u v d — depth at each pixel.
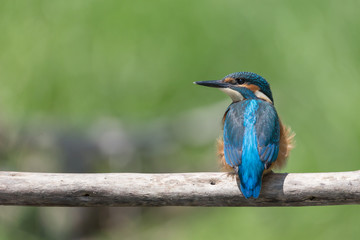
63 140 15.58
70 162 15.50
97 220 14.80
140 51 15.18
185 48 15.04
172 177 6.04
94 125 15.91
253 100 7.20
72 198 5.99
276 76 13.52
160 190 5.99
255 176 6.00
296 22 13.46
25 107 15.46
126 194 5.99
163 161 16.00
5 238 13.93
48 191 5.94
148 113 15.91
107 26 15.17
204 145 16.03
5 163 15.47
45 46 15.19
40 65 15.27
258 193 5.84
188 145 16.06
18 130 15.44
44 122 15.66
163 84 15.48
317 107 12.35
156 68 15.30
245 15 14.26
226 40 14.62
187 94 15.74
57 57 15.21
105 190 5.96
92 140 15.73
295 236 11.57
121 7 15.19
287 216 11.85
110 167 15.70
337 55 12.64
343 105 12.09
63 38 15.22
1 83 15.31
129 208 14.95
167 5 15.07
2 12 15.27
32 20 15.27
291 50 13.29
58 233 14.59
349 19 12.80
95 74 15.27
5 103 15.41
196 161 16.00
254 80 8.11
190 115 16.20
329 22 12.95
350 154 11.76
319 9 13.14
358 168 11.65
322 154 11.88
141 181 6.00
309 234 11.54
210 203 6.06
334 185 5.87
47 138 15.52
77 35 15.20
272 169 7.00
